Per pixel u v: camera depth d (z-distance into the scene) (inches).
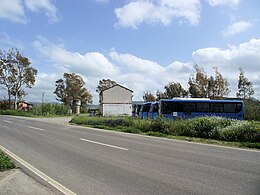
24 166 339.0
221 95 1786.4
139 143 567.8
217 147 530.0
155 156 410.0
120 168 327.9
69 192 237.9
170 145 543.8
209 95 1808.6
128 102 2844.5
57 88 4138.8
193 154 433.1
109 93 2827.3
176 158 394.9
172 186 254.5
